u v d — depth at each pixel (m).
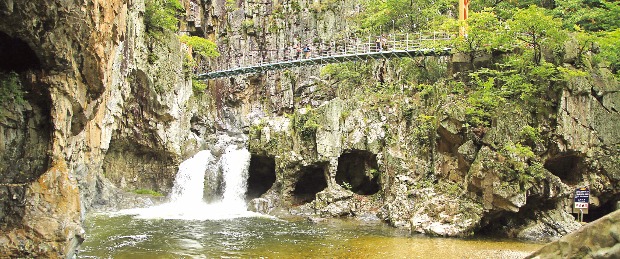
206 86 47.41
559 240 5.65
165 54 35.62
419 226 23.11
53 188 13.70
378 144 29.62
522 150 21.78
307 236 22.20
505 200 21.53
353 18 48.66
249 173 36.19
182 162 37.41
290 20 52.50
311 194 33.06
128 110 34.25
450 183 24.72
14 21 12.40
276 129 33.75
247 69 43.16
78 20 13.07
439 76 29.86
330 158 30.41
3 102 13.64
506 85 24.42
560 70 22.92
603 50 26.22
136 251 18.41
